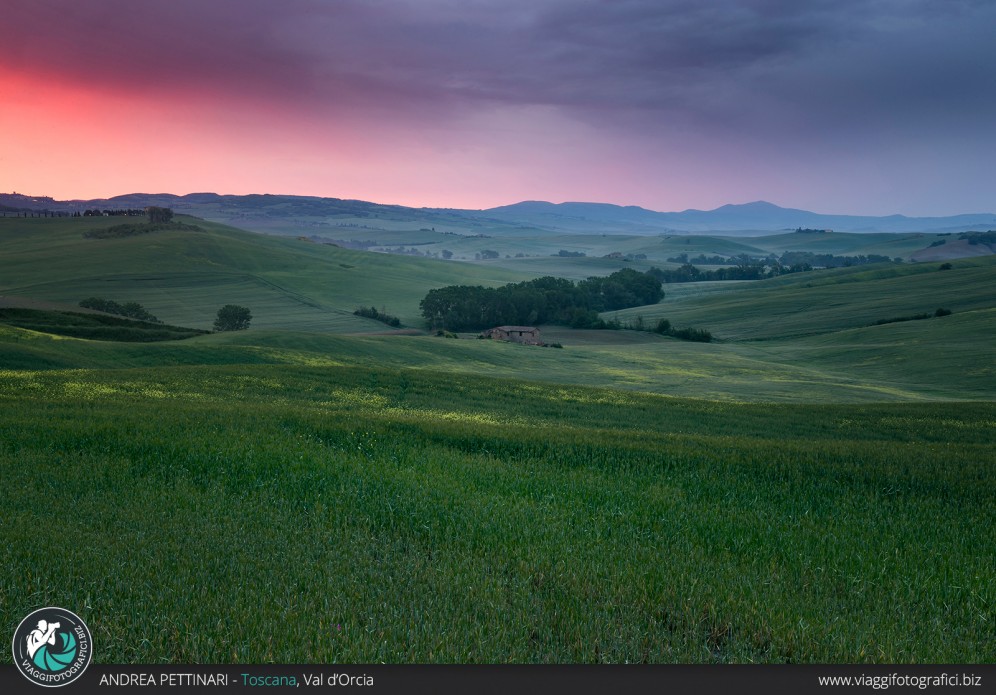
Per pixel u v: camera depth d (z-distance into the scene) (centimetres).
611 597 823
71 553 873
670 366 10912
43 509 1107
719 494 1454
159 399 3484
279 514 1133
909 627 801
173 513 1124
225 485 1346
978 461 1861
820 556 1027
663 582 879
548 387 5528
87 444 1686
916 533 1191
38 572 812
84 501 1159
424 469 1561
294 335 9075
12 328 6562
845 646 734
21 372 4047
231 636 694
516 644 706
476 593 822
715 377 10000
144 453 1600
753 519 1220
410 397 4569
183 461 1520
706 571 931
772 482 1570
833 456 1884
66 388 3544
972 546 1134
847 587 916
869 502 1414
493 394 4962
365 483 1355
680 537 1102
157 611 739
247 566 873
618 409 4588
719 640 773
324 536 1013
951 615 848
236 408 2550
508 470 1586
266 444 1708
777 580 926
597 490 1407
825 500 1416
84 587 781
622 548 1018
